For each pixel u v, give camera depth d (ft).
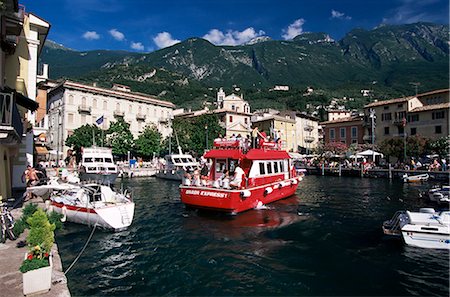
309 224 48.49
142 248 37.83
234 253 35.76
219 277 29.43
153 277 29.58
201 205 53.98
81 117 184.14
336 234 43.04
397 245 38.06
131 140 180.24
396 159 160.76
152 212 59.72
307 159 194.39
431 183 104.32
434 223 36.78
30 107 56.90
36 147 105.50
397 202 69.26
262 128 232.32
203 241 40.29
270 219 51.70
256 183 59.31
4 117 39.17
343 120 206.90
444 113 151.74
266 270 30.89
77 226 47.42
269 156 65.82
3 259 25.85
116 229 45.11
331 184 108.58
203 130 192.54
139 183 119.75
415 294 26.11
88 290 26.99
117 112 198.70
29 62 69.97
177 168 130.41
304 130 255.70
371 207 63.16
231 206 51.16
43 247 22.13
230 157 59.36
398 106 172.35
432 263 32.22
